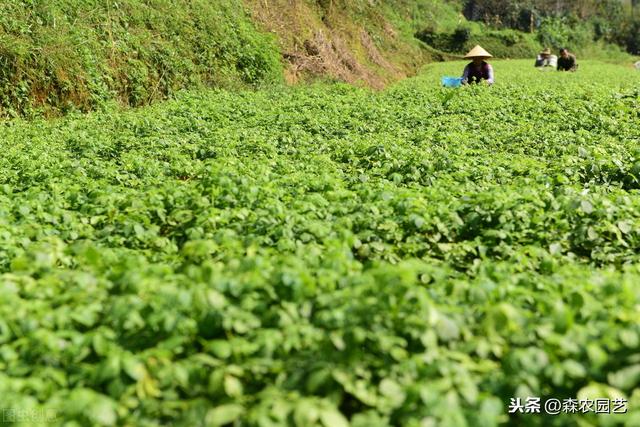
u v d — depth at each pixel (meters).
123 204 7.93
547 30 70.56
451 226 7.18
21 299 4.87
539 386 4.01
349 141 12.63
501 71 34.03
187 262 5.89
